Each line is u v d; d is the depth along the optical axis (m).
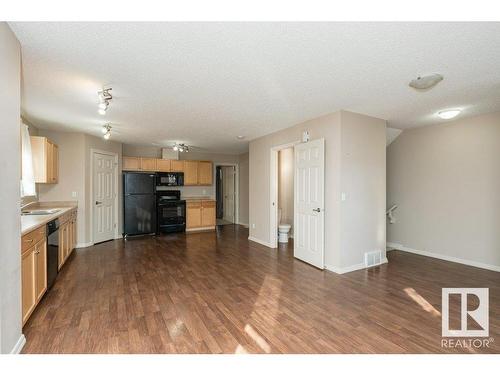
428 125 4.44
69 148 4.90
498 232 3.66
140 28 1.74
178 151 6.90
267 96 3.03
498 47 1.97
